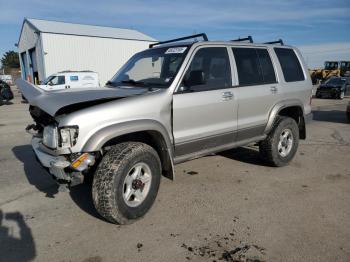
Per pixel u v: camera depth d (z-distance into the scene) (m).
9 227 3.69
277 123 5.52
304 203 4.30
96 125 3.39
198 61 4.37
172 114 4.04
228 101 4.64
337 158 6.46
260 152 5.71
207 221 3.80
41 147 3.72
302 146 7.53
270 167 5.78
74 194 4.59
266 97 5.23
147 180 3.80
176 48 4.49
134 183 3.66
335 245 3.31
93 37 31.33
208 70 4.50
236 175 5.35
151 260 3.08
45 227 3.69
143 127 3.65
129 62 5.12
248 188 4.80
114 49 32.84
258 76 5.22
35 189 4.80
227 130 4.72
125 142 3.72
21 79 4.68
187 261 3.06
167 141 3.96
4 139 8.38
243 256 3.13
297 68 6.01
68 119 3.31
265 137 5.52
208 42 4.58
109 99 3.61
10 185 4.96
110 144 3.81
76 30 31.97
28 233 3.56
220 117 4.60
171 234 3.52
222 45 4.76
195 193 4.61
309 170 5.66
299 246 3.30
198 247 3.29
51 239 3.44
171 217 3.90
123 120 3.56
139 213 3.72
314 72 41.09
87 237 3.47
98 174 3.47
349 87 23.05
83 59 31.12
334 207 4.18
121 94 3.78
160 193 4.59
